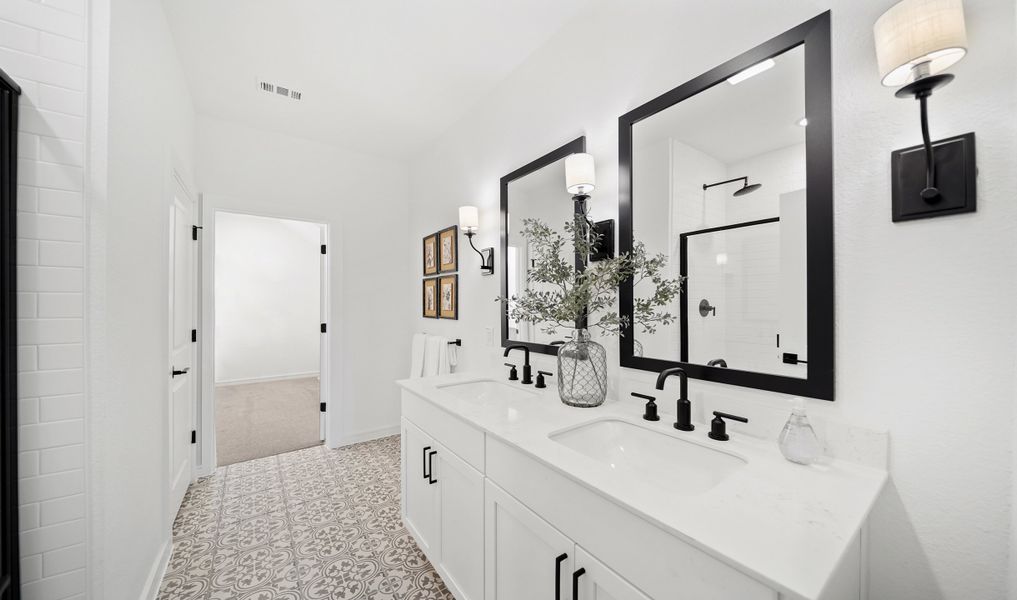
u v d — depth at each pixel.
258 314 5.80
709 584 0.63
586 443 1.24
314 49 1.98
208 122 2.70
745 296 1.13
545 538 0.97
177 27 1.81
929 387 0.82
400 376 3.49
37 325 1.03
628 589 0.76
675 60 1.34
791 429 0.92
